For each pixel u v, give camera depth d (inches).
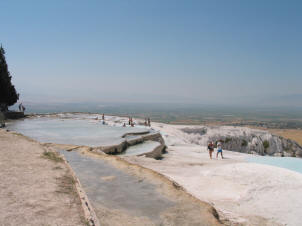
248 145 1851.6
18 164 359.9
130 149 805.9
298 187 438.9
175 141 1314.0
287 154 1968.5
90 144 718.5
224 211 349.7
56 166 365.7
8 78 1720.0
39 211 216.7
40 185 281.3
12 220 196.7
